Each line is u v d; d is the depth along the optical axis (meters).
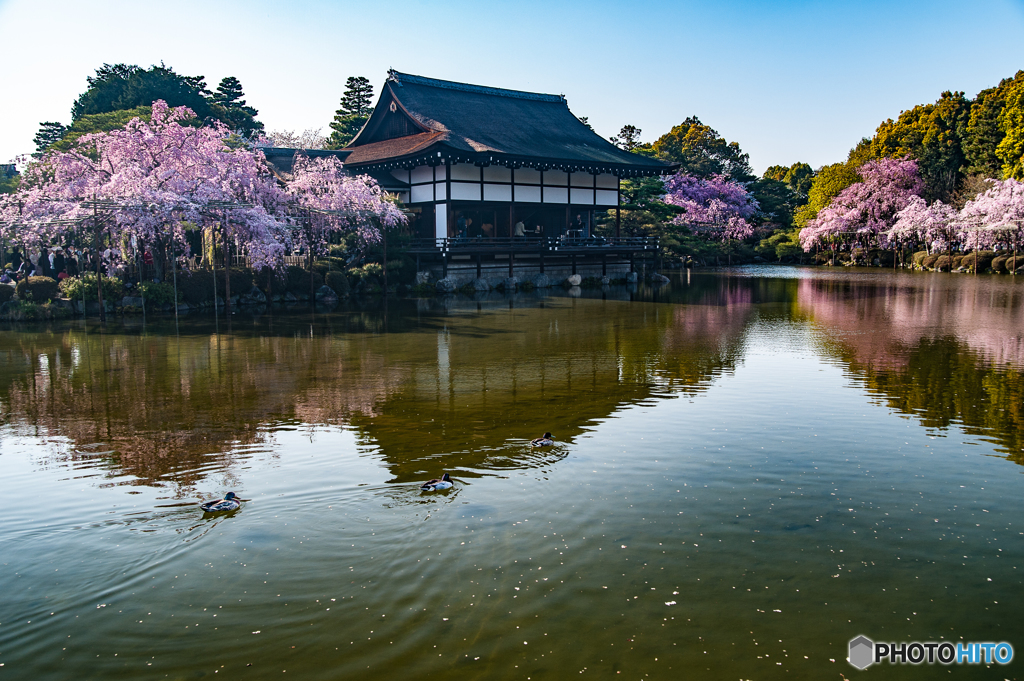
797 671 5.32
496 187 40.59
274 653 5.50
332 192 34.91
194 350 19.30
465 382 15.03
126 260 29.59
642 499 8.32
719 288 40.16
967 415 12.02
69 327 23.64
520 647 5.58
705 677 5.24
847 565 6.82
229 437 10.97
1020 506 8.20
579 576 6.58
